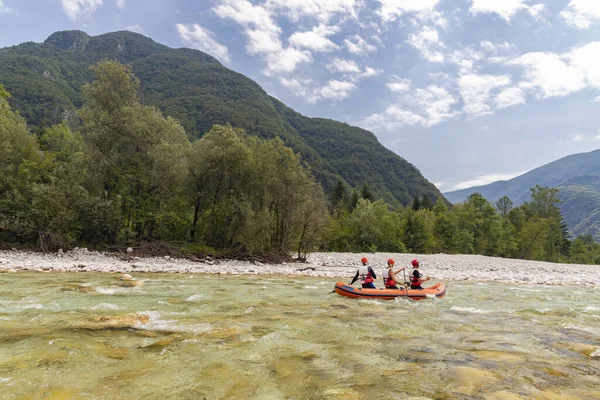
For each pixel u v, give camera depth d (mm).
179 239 31203
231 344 6613
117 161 27516
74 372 5059
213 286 15070
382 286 18969
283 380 4984
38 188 24734
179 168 28250
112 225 27000
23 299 10508
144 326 7746
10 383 4609
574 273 33000
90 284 14008
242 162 29828
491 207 74938
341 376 5184
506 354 6445
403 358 6102
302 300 12203
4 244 25344
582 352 6660
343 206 76688
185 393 4484
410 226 67875
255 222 27984
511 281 23484
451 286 18984
